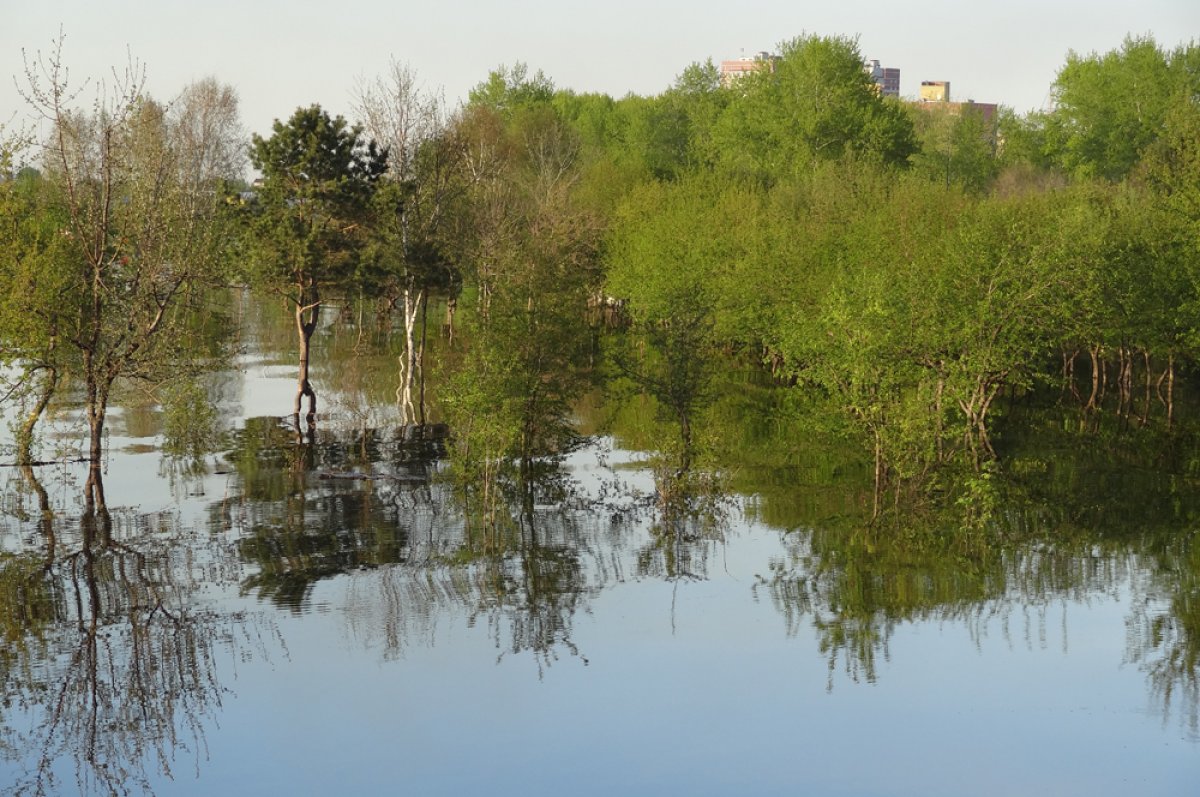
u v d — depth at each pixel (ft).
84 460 136.67
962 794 60.85
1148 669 76.33
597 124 471.21
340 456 141.38
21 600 89.30
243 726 69.15
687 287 148.56
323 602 89.76
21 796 61.11
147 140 118.52
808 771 63.57
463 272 189.78
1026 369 148.66
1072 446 151.23
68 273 115.34
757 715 70.44
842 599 91.25
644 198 279.90
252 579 94.58
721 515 116.37
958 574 97.35
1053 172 357.20
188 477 129.08
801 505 120.06
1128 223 179.11
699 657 79.56
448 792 61.21
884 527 111.34
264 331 286.46
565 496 124.36
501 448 125.59
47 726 69.36
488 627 84.94
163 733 68.39
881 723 69.26
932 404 131.03
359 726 69.10
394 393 194.59
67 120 113.19
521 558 101.86
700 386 142.31
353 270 175.22
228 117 337.72
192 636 82.53
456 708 71.41
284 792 61.31
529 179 311.47
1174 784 61.52
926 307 133.59
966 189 324.19
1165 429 164.96
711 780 62.49
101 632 83.25
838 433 136.26
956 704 71.72
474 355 131.75
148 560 98.99
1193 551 102.89
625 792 61.36
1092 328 155.33
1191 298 159.74
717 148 363.15
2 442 144.77
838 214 219.00
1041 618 86.22
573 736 67.87
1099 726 68.39
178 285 118.21
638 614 87.81
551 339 139.64
